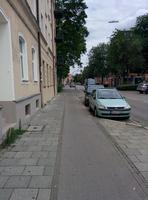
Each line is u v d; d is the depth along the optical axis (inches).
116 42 2338.8
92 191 196.1
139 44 2311.8
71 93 1865.2
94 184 208.4
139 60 2326.5
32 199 182.7
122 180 216.2
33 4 676.1
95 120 542.3
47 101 988.6
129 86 2304.4
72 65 2055.9
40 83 756.6
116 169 241.3
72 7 1862.7
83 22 1915.6
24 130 413.1
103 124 490.0
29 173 229.6
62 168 243.3
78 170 238.5
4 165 249.8
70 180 215.6
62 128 439.2
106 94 642.8
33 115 589.3
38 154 285.4
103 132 410.6
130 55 2315.5
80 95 1578.5
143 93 1766.7
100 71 3629.4
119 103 586.2
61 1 1875.0
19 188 199.6
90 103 703.7
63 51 1952.5
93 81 1390.3
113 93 650.8
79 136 378.3
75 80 6240.2
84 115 623.5
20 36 476.1
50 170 237.3
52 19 1418.6
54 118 558.9
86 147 317.4
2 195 188.4
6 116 399.5
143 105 899.4
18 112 425.4
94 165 252.1
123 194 191.3
